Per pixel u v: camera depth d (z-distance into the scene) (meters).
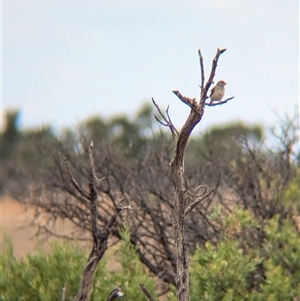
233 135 34.66
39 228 33.66
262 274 28.77
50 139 37.91
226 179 31.98
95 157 33.78
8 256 29.84
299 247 28.28
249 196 31.44
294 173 32.25
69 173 21.78
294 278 27.95
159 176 32.12
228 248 27.56
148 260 31.50
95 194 21.94
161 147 32.66
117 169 33.00
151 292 26.91
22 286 28.56
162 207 33.03
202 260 27.45
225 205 31.03
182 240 21.75
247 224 28.64
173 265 31.12
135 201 31.83
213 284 26.80
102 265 27.33
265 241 29.30
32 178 35.59
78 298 22.45
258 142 33.97
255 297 26.70
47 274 28.16
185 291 21.72
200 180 31.97
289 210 31.05
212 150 33.19
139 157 34.34
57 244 29.06
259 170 31.86
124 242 28.02
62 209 33.19
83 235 33.38
